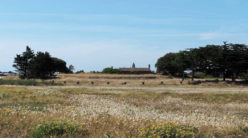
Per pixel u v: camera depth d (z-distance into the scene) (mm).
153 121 10984
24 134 8094
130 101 23156
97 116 11633
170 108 19109
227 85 62969
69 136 8047
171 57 112125
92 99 22875
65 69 130375
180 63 81812
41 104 17594
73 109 14562
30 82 46500
